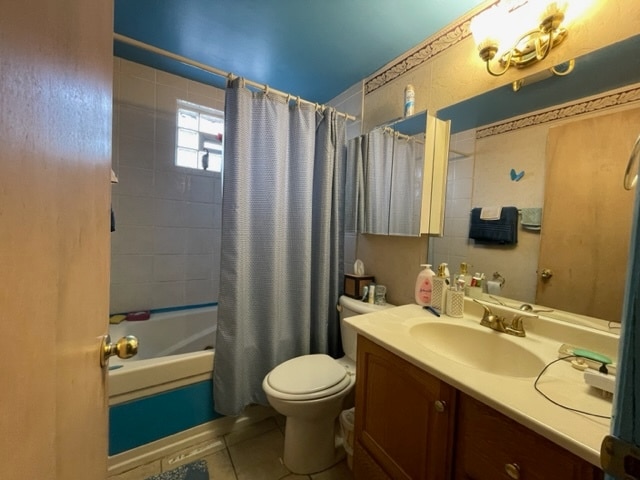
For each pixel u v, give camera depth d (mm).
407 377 919
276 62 1734
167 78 1990
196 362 1500
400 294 1643
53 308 373
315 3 1257
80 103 457
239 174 1466
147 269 2016
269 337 1610
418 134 1476
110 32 622
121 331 1771
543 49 1034
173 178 2066
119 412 1333
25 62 300
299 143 1664
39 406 336
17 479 287
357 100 1968
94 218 549
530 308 1068
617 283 871
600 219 905
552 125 1020
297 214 1682
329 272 1821
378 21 1360
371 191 1738
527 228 1086
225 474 1343
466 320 1174
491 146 1200
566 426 559
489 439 695
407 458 919
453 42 1356
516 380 727
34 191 323
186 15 1354
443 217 1389
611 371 751
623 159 863
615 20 881
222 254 1488
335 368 1441
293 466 1366
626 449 300
